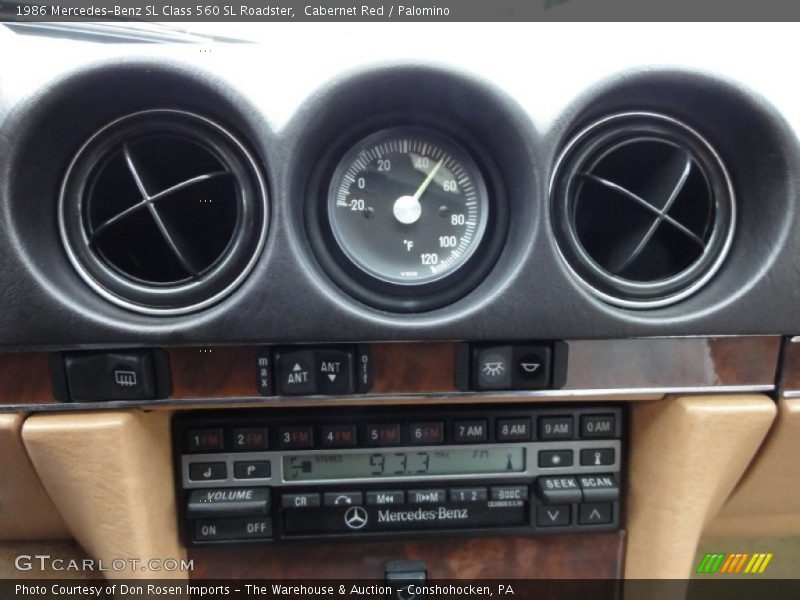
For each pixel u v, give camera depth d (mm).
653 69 197
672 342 212
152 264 210
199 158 208
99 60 186
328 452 236
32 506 237
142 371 200
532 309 197
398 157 207
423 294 206
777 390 218
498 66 199
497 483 242
